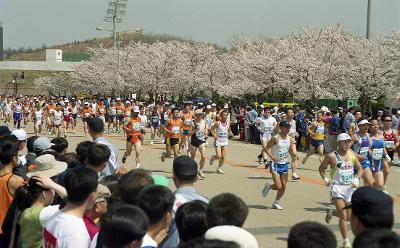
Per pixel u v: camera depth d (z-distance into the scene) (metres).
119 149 33.16
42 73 146.75
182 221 5.29
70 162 9.30
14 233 7.64
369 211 4.96
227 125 23.23
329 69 51.28
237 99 67.38
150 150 32.84
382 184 16.98
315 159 29.36
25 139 12.15
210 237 4.33
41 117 41.44
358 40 56.75
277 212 15.65
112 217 4.81
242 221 5.16
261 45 71.81
